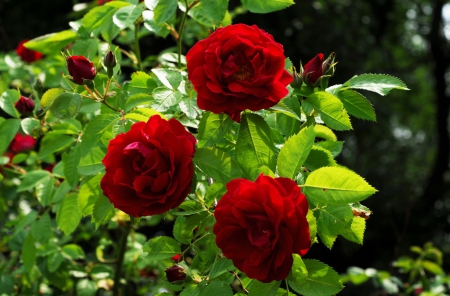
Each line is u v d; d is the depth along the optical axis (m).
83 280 1.15
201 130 0.77
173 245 0.83
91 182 0.83
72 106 0.80
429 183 4.27
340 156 3.96
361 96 0.82
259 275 0.69
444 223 3.78
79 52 1.01
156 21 0.88
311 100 0.79
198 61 0.75
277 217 0.68
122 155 0.72
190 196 0.80
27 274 1.17
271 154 0.76
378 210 3.71
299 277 0.72
